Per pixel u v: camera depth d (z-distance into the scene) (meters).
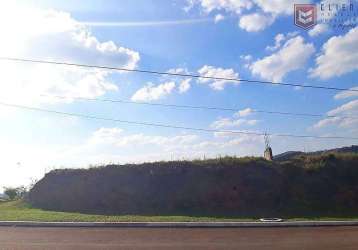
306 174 28.50
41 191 29.88
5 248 12.55
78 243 13.53
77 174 30.86
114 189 28.59
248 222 18.86
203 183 27.67
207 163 29.53
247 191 26.95
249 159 29.61
